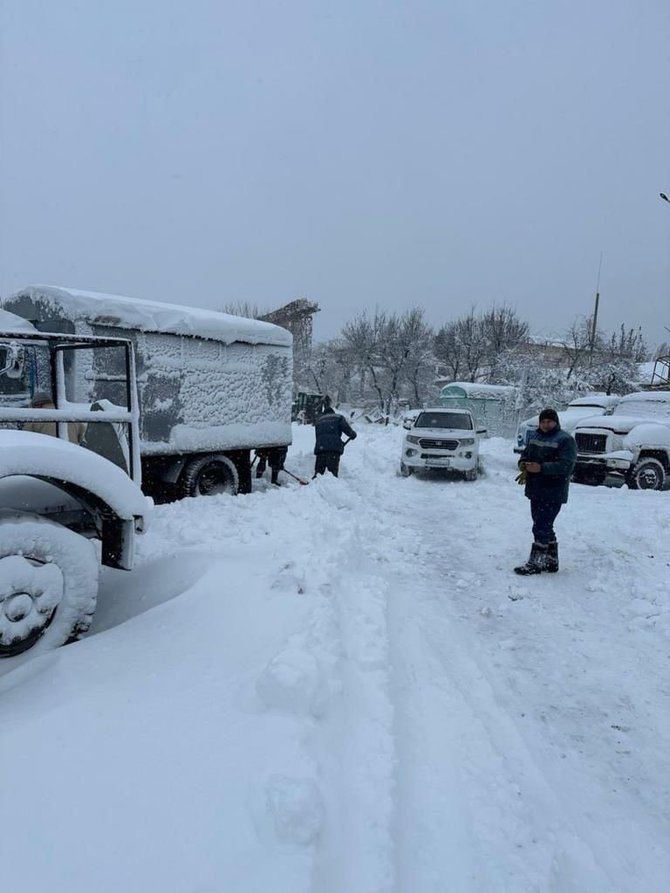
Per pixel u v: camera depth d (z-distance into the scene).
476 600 5.38
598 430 12.84
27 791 2.09
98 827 1.95
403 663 3.90
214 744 2.40
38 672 3.02
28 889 1.71
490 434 26.97
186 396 8.55
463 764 2.86
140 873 1.78
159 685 2.85
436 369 40.25
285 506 7.74
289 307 49.22
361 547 6.52
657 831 2.58
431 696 3.50
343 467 13.27
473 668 3.96
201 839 1.92
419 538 7.68
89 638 3.40
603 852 2.44
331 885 1.90
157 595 4.33
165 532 6.11
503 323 39.78
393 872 2.03
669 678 3.95
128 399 4.32
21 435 3.36
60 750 2.31
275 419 10.06
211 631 3.49
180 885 1.74
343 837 2.12
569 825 2.56
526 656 4.24
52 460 3.31
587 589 5.68
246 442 9.52
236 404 9.35
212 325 8.80
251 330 9.45
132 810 2.03
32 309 7.82
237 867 1.82
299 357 43.12
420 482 12.83
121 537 3.72
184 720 2.56
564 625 4.80
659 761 3.08
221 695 2.78
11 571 3.08
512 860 2.27
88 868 1.79
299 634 3.40
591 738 3.26
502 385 32.28
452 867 2.20
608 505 9.84
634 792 2.83
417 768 2.79
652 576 6.04
